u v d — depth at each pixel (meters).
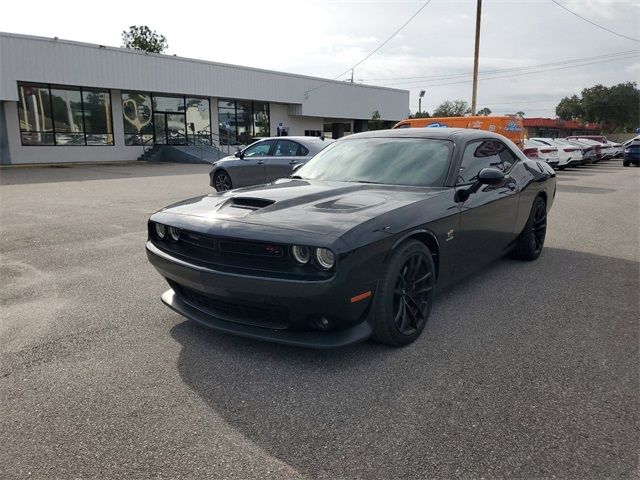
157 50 59.16
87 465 2.14
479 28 24.70
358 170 4.16
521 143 14.90
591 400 2.62
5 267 5.32
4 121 21.50
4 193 11.88
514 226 4.88
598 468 2.09
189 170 20.41
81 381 2.87
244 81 30.27
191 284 3.16
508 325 3.65
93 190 12.59
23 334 3.55
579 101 82.12
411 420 2.45
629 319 3.78
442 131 4.45
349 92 37.94
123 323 3.74
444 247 3.57
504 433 2.34
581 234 7.11
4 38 20.34
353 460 2.16
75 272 5.12
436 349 3.24
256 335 2.98
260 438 2.32
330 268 2.71
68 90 23.34
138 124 26.20
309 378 2.87
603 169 23.06
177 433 2.36
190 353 3.21
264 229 2.86
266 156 10.30
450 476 2.05
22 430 2.40
